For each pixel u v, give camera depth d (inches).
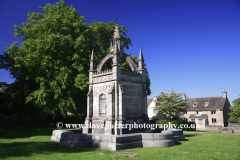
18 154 674.2
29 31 1742.1
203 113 2979.8
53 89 1563.7
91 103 1122.0
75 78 1610.5
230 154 674.8
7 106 1771.7
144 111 1105.4
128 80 1056.2
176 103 2043.6
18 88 1701.5
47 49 1566.2
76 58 1596.9
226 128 1713.8
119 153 687.1
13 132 1488.7
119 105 978.7
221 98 3031.5
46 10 1876.2
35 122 2620.6
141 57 1167.0
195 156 633.0
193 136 1300.4
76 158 607.5
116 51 1024.9
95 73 1136.2
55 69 1638.8
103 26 1989.4
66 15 1764.3
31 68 1576.0
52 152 709.9
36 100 1581.0
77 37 1800.0
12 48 1668.3
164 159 592.7
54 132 1069.1
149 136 841.5
